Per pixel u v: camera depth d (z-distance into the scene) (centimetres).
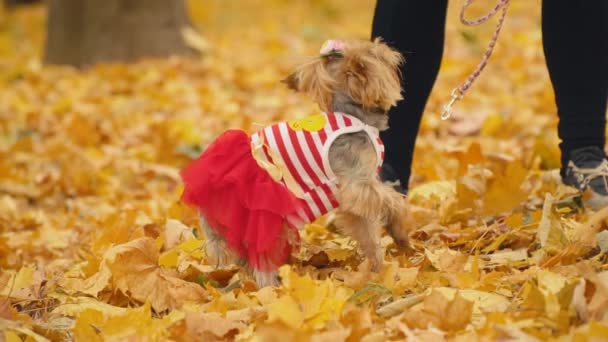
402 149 418
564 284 292
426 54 407
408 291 335
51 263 451
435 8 402
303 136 332
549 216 353
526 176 458
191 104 817
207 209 336
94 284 357
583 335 254
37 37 1456
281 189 324
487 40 1022
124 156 697
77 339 305
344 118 339
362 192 328
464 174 489
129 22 1021
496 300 304
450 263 348
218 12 1570
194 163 343
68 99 838
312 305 296
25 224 555
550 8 405
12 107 848
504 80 819
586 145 411
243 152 333
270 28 1327
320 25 1334
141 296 344
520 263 350
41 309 359
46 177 647
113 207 582
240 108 805
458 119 692
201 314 298
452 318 281
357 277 324
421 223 425
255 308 311
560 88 413
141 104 829
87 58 1027
